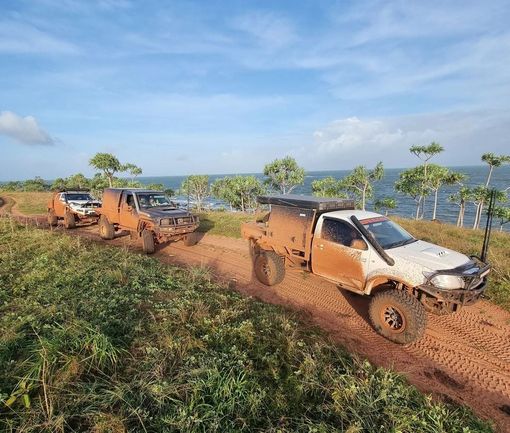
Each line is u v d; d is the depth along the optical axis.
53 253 8.46
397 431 2.84
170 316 5.00
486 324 5.66
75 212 14.67
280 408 3.21
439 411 3.27
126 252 8.93
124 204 11.40
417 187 36.56
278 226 7.16
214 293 6.26
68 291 5.80
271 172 40.38
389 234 6.02
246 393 3.33
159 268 7.87
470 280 4.72
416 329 4.71
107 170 38.50
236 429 2.88
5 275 6.80
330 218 6.20
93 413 2.93
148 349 3.96
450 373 4.30
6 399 3.02
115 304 5.33
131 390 3.25
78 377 3.41
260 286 7.36
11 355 3.77
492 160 29.98
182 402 3.12
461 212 32.84
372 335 5.26
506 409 3.67
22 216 20.44
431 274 4.77
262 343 4.41
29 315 4.69
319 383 3.54
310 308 6.21
